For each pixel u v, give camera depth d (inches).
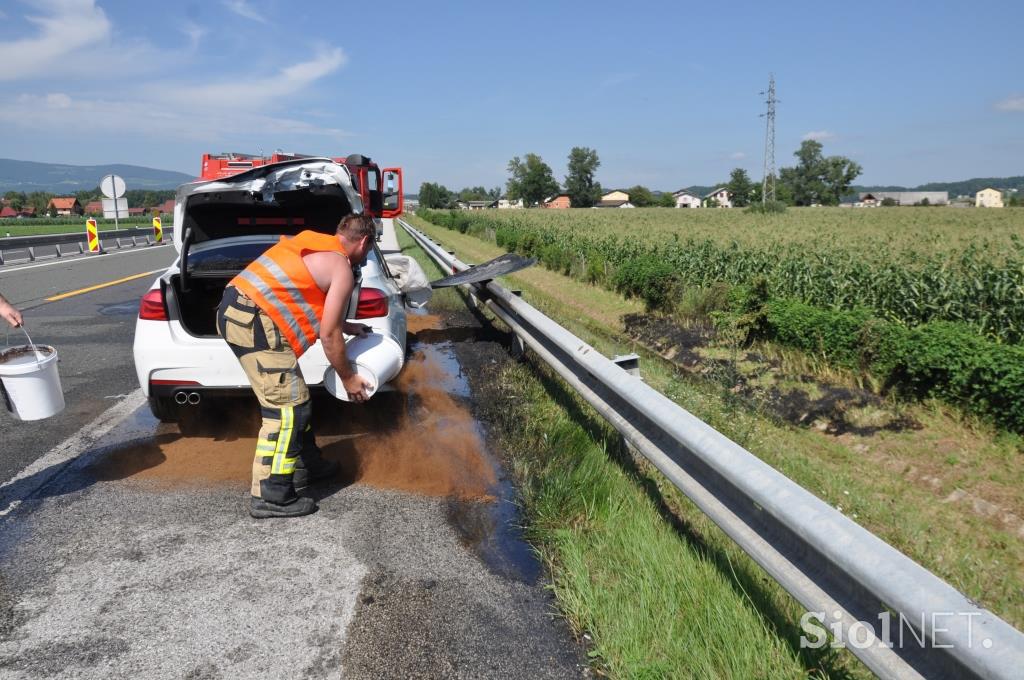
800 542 87.0
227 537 133.0
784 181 5841.5
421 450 179.6
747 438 193.2
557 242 780.0
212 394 172.2
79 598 112.0
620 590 110.4
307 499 143.5
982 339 222.8
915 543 149.8
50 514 142.3
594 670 95.6
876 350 251.6
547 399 217.0
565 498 142.8
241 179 187.8
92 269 681.0
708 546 123.8
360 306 175.3
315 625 105.0
